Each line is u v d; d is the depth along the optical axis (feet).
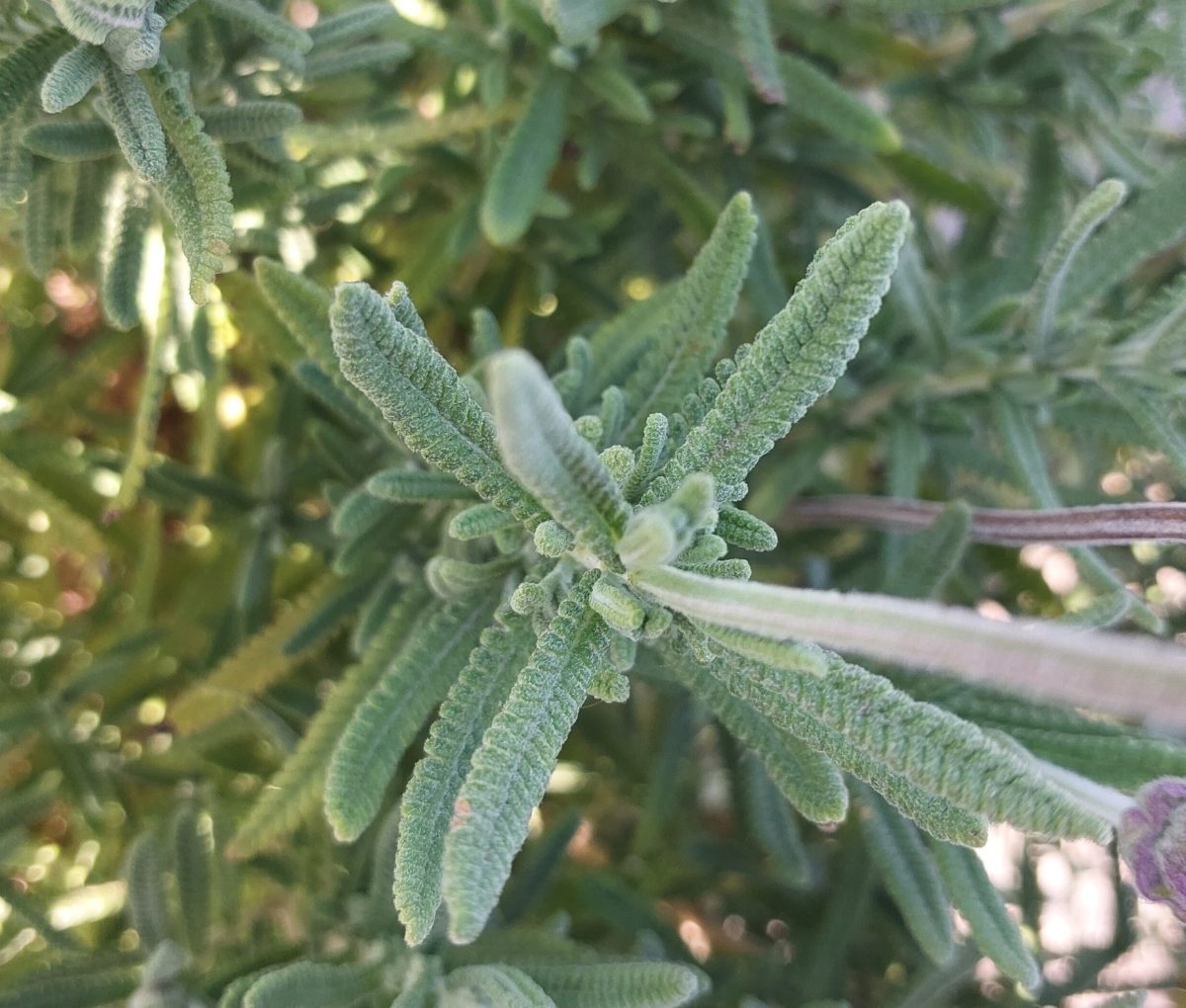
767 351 0.32
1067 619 0.48
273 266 0.44
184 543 0.82
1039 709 0.44
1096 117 0.74
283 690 0.68
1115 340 0.56
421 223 0.82
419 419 0.32
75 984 0.54
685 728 0.69
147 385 0.55
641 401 0.44
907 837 0.48
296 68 0.52
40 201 0.52
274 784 0.46
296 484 0.69
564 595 0.37
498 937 0.52
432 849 0.34
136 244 0.50
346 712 0.46
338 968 0.49
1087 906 0.77
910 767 0.30
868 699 0.31
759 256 0.67
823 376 0.32
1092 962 0.68
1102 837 0.29
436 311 0.77
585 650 0.34
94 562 0.78
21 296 0.73
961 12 0.71
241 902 0.75
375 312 0.29
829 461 0.95
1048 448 0.87
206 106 0.50
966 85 0.73
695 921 0.85
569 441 0.27
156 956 0.51
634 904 0.72
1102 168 0.77
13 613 0.75
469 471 0.34
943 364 0.63
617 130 0.68
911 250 0.61
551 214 0.68
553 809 0.85
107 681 0.70
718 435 0.34
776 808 0.56
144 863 0.56
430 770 0.35
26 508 0.71
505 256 0.78
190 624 0.74
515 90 0.69
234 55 0.54
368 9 0.56
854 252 0.30
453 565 0.41
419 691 0.41
